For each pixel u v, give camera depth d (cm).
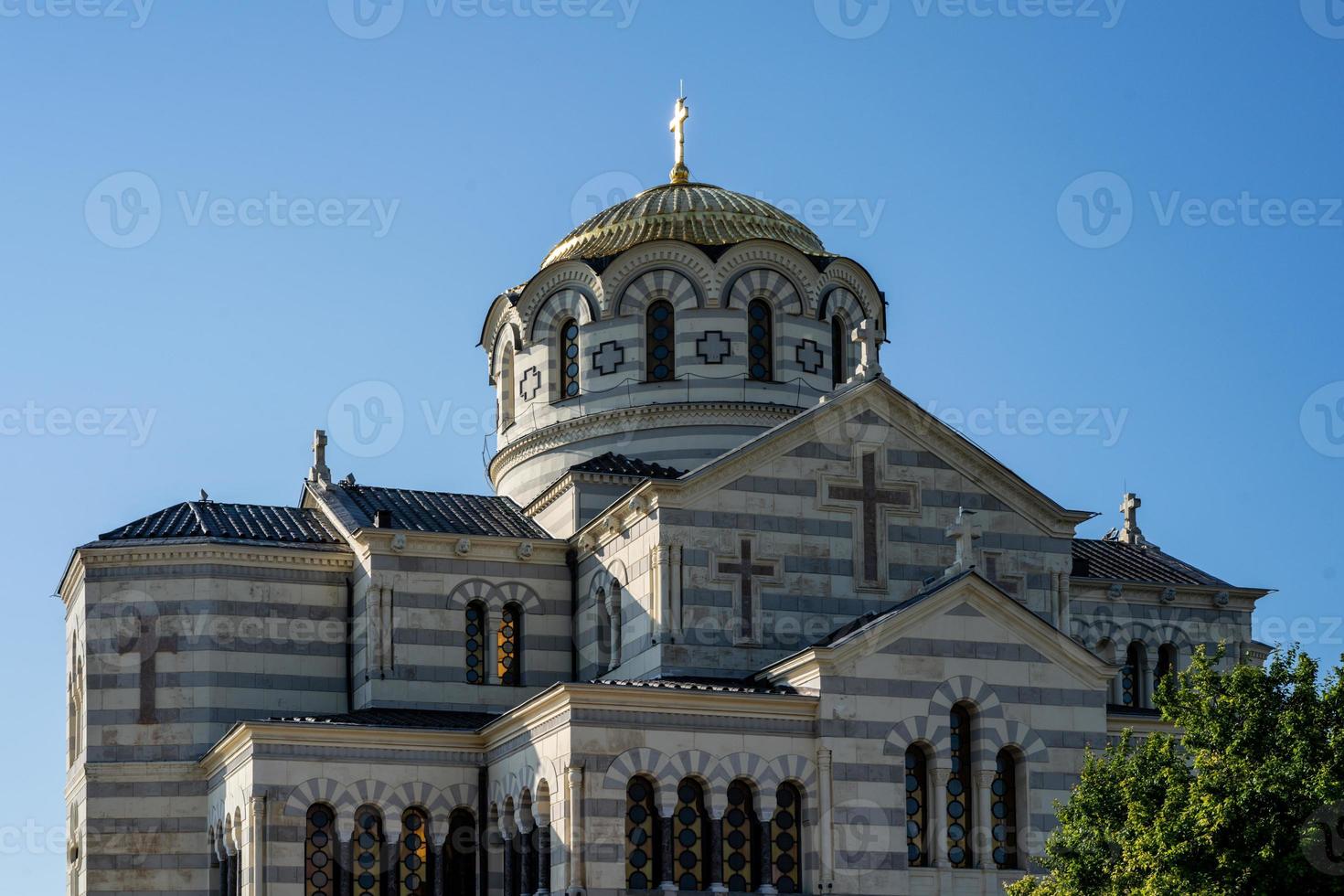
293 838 8356
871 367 9169
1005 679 8319
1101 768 7538
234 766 8712
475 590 9594
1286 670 7256
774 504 8906
